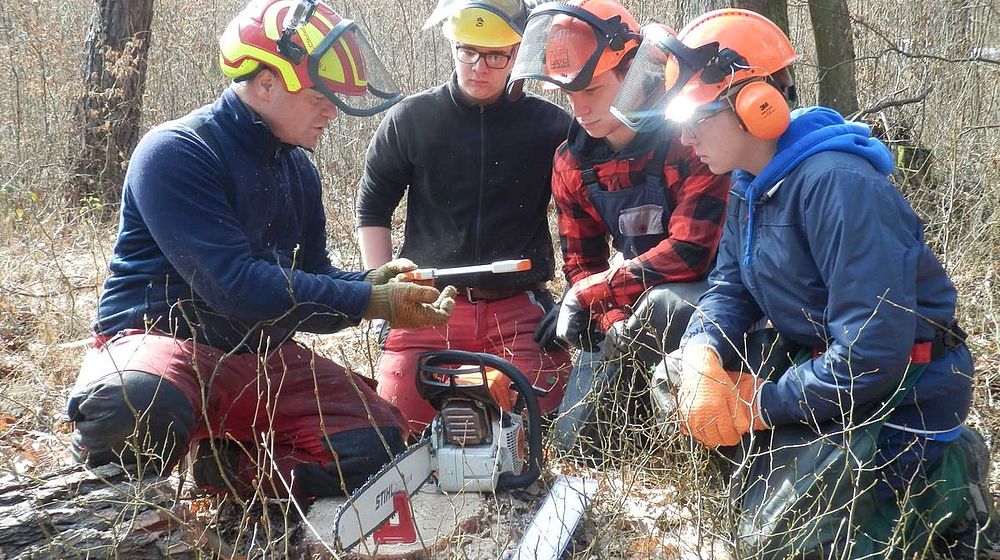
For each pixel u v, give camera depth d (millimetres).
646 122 2537
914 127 5582
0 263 5043
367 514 2150
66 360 3721
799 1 6398
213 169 2449
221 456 2590
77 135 7781
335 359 3797
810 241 2266
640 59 2471
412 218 3631
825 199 2211
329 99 2445
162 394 2320
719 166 2436
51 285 4742
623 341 2932
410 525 2334
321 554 2285
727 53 2283
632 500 2666
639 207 3072
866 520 2326
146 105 9031
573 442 2943
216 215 2418
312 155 6852
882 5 6883
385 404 2727
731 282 2643
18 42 9055
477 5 3129
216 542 2352
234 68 2471
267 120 2551
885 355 2156
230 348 2582
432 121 3426
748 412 2385
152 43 9234
